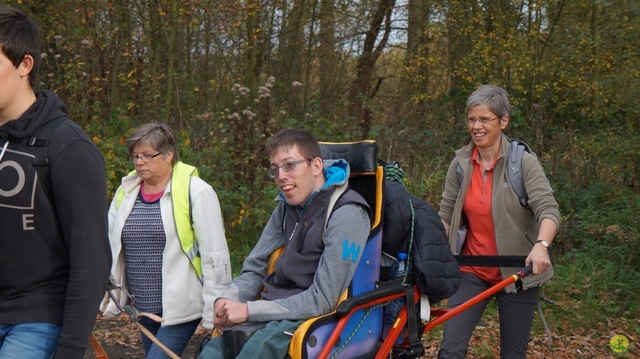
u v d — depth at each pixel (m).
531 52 11.92
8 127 2.50
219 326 3.35
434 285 3.46
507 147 4.18
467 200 4.29
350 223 3.24
